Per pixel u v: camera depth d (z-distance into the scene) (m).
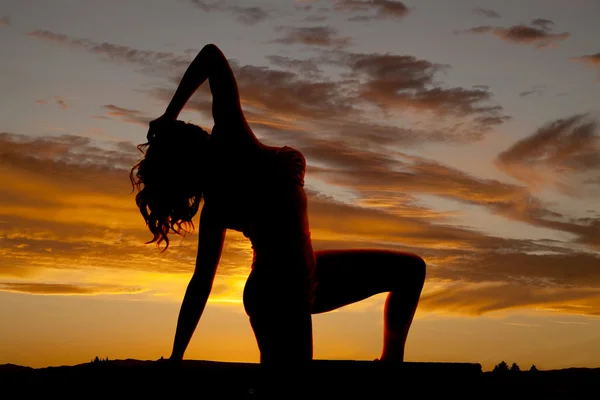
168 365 2.87
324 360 2.84
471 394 2.77
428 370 2.77
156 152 3.17
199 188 3.19
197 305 3.07
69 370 2.81
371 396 2.74
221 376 2.72
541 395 3.08
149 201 3.20
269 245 3.07
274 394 2.71
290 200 3.07
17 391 2.71
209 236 3.14
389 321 3.29
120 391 2.71
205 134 3.22
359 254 3.25
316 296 3.21
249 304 3.12
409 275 3.26
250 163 3.11
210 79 3.20
